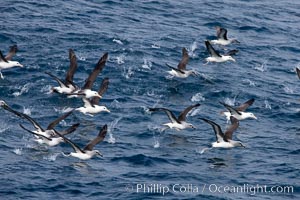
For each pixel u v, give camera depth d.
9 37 65.56
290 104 58.97
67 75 56.47
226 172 48.47
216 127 49.16
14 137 51.16
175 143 51.91
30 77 59.44
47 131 49.31
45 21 69.25
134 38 67.81
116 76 60.59
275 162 50.06
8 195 44.28
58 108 55.62
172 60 64.62
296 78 64.25
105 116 54.88
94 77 54.38
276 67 66.00
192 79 61.44
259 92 60.72
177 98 58.62
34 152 49.34
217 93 59.81
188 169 48.59
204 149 51.00
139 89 59.16
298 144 52.81
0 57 58.56
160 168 48.53
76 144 47.12
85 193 45.06
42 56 62.81
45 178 46.31
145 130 53.38
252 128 54.72
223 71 63.69
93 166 48.09
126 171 47.84
